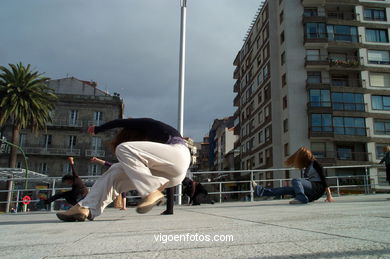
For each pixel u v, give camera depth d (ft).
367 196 36.65
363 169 104.12
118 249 6.24
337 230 7.51
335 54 113.70
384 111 109.19
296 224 9.14
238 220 11.41
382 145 107.55
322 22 109.70
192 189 36.32
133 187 13.71
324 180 21.59
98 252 6.03
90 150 132.26
